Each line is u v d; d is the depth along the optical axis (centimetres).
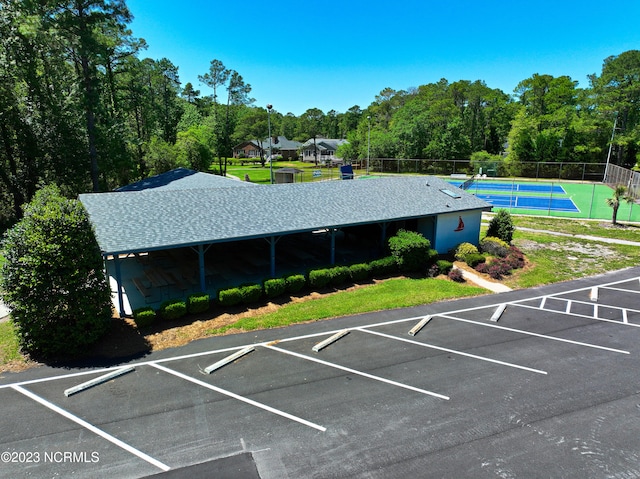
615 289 1786
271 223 1700
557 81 6519
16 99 2952
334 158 8688
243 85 6241
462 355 1184
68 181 3303
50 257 1123
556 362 1147
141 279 1747
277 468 744
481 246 2291
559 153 6150
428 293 1698
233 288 1505
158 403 938
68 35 2917
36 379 1041
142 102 4872
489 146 7962
